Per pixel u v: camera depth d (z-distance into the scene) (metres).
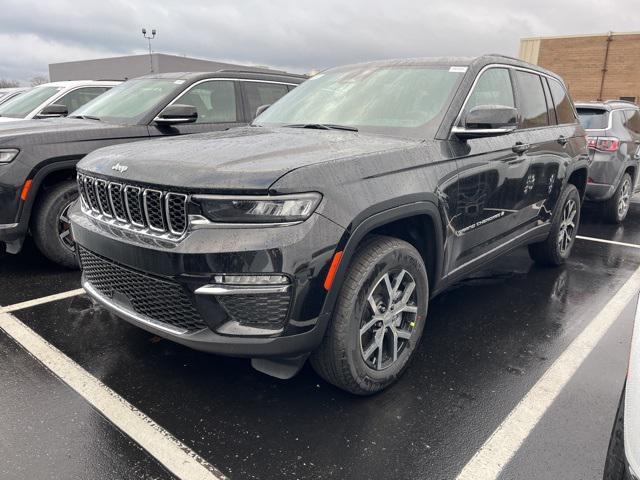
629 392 1.43
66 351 3.09
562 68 27.36
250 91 5.75
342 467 2.16
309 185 2.19
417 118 3.09
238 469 2.13
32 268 4.58
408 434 2.38
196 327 2.29
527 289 4.34
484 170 3.20
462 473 2.14
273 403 2.60
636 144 7.10
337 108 3.42
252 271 2.12
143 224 2.40
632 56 25.09
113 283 2.62
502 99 3.64
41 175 4.15
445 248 2.95
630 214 8.07
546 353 3.20
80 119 5.07
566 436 2.39
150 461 2.17
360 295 2.41
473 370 2.97
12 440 2.28
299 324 2.20
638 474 1.28
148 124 4.85
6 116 7.00
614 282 4.57
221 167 2.23
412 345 2.84
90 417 2.46
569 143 4.56
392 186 2.51
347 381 2.49
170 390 2.70
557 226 4.60
